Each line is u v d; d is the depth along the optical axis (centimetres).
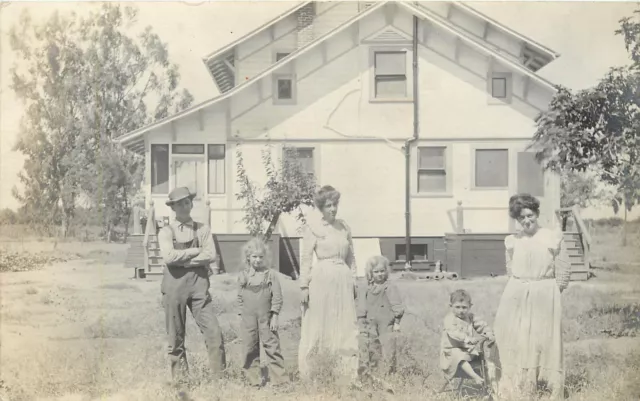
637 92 846
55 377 725
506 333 654
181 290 673
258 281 672
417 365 689
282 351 738
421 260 842
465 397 652
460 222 846
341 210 841
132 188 841
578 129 845
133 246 829
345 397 657
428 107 846
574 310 819
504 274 841
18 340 782
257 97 837
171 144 837
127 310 800
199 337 766
